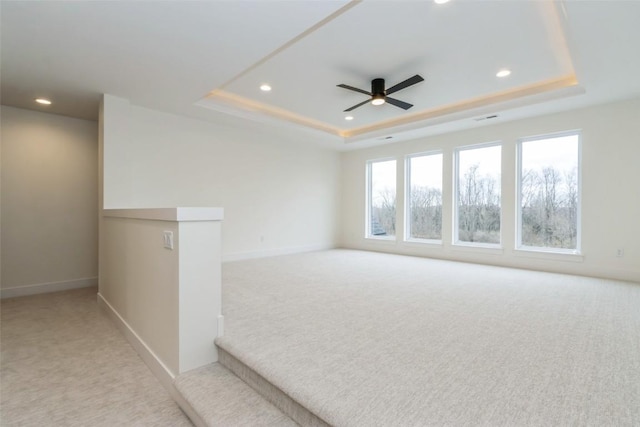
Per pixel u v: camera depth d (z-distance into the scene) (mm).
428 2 2287
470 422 1276
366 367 1714
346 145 6578
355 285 3625
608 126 4008
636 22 2256
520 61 3234
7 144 3916
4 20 2203
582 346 1999
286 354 1855
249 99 4465
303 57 3152
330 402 1397
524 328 2303
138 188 4281
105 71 3061
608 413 1341
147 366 2240
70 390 1945
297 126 5387
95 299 3857
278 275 4172
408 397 1442
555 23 2551
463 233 5516
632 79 3266
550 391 1503
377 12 2402
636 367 1737
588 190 4172
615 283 3750
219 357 2039
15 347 2520
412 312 2658
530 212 4785
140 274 2416
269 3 2053
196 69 3037
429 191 5969
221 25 2305
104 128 3598
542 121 4504
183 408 1752
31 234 4082
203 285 1973
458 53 3062
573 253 4324
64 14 2145
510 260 4848
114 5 2057
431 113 5047
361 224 6973
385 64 3295
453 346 1993
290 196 6266
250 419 1512
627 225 3912
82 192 4461
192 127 4809
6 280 3914
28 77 3168
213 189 5074
